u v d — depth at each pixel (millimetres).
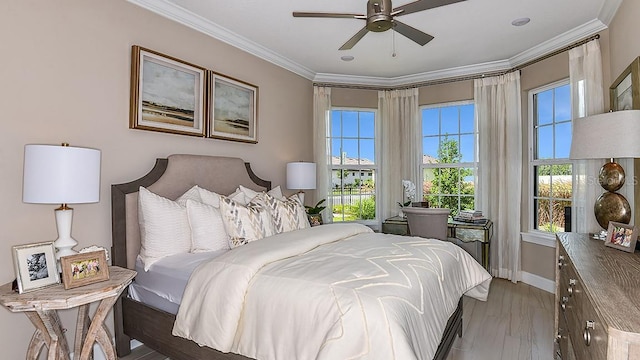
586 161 3082
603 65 3070
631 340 914
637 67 2236
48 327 1653
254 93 3701
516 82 4043
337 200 4969
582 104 3209
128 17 2533
